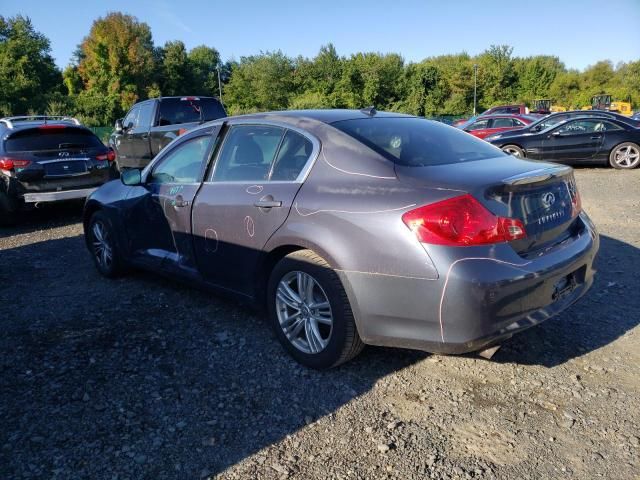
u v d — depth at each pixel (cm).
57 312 440
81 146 851
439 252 265
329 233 302
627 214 738
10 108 5638
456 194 270
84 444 265
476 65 6550
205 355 355
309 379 322
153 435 271
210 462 251
